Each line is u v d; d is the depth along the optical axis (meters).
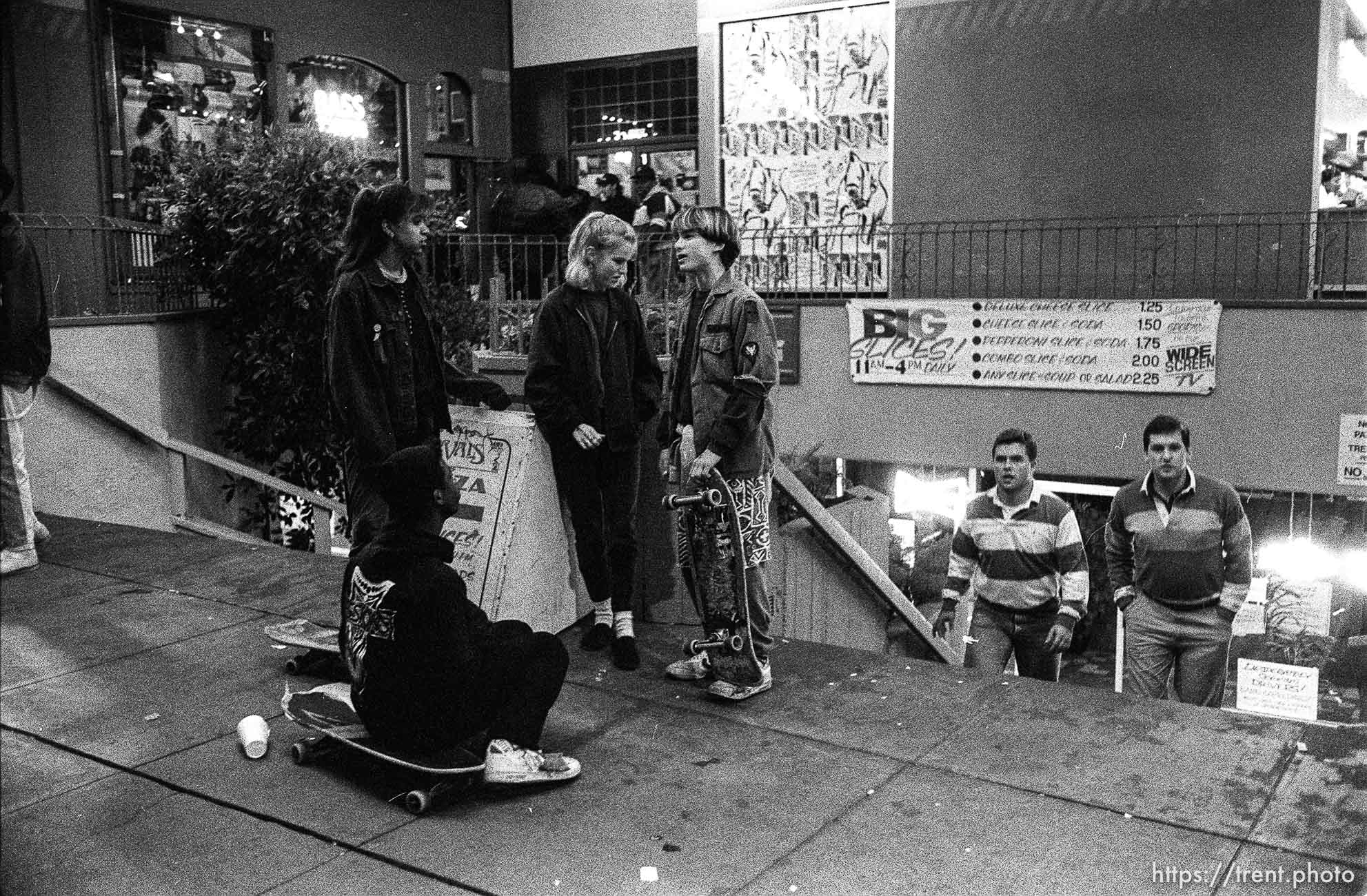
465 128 17.61
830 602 7.22
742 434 4.63
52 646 5.70
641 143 17.56
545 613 5.58
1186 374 11.37
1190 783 4.10
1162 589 6.52
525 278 12.12
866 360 12.81
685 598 5.88
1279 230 11.66
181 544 7.57
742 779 4.20
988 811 3.94
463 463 5.52
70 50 12.03
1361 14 11.66
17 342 6.77
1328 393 10.86
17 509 6.95
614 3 17.42
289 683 5.23
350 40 15.56
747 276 14.61
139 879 3.61
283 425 11.20
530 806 4.02
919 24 13.16
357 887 3.55
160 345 10.99
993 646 6.60
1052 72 12.58
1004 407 12.26
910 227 13.45
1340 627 11.49
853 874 3.56
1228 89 11.80
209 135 13.77
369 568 3.94
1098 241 12.46
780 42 14.10
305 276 10.69
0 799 4.11
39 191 11.79
